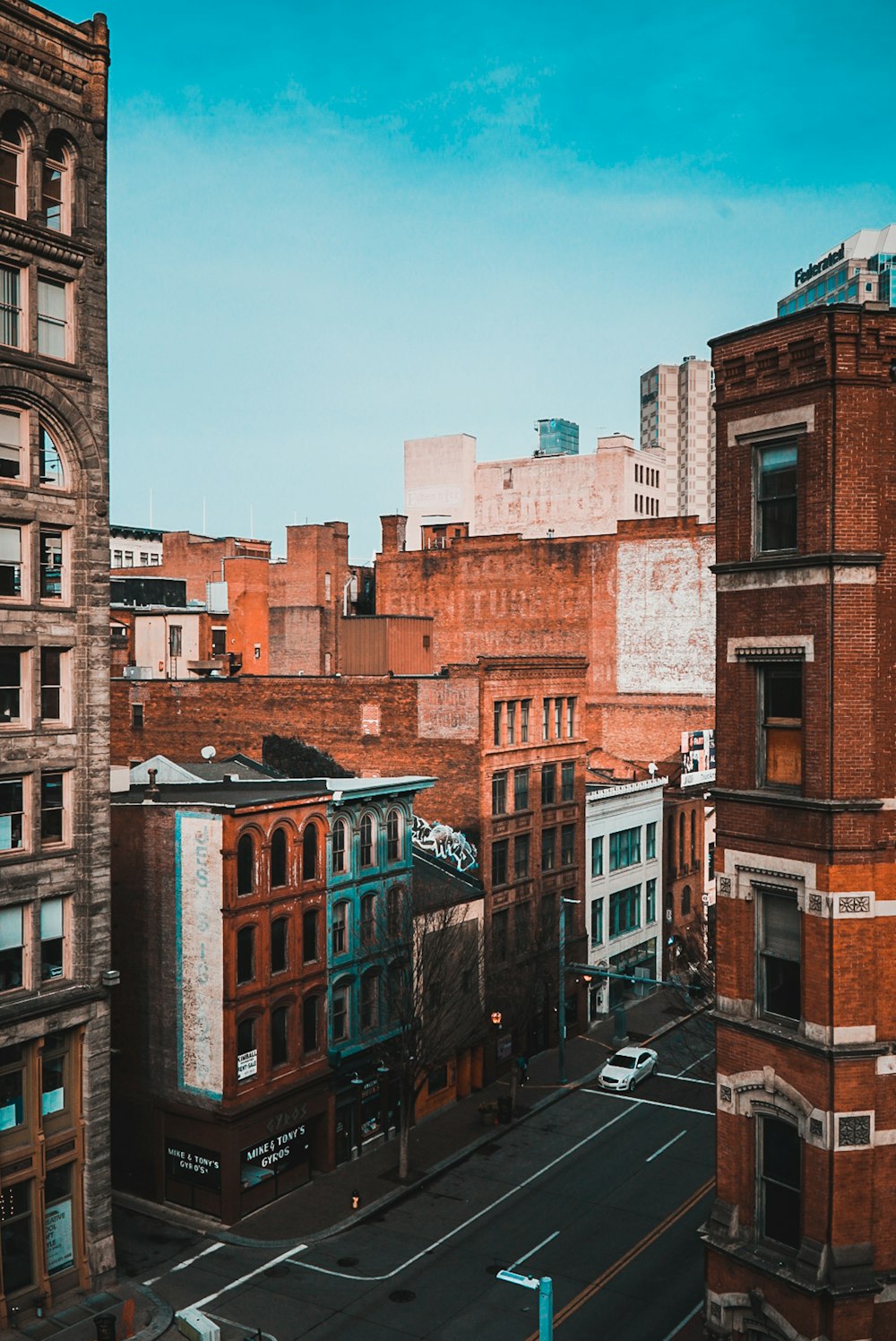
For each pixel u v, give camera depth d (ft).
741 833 80.89
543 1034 196.13
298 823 141.18
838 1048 74.79
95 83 110.93
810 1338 75.20
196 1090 132.77
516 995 176.14
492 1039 178.70
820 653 76.23
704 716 258.37
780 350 78.18
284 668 348.59
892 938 76.48
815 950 76.33
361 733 200.44
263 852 134.92
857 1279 74.79
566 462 371.35
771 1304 78.23
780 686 80.12
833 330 74.74
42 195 108.47
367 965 152.25
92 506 112.98
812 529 76.79
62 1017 109.70
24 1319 106.63
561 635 275.80
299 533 348.79
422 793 192.34
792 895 78.54
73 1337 104.27
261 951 134.62
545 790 201.05
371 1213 133.08
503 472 383.65
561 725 206.69
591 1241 125.49
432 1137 156.97
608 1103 170.60
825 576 75.87
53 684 111.65
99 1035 113.70
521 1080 178.60
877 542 75.97
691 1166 146.00
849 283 648.38
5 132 105.29
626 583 267.18
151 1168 136.15
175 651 303.48
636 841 228.22
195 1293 114.01
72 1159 111.96
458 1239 126.31
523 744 195.72
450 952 161.07
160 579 340.39
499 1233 127.54
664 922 238.48
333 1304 112.06
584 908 208.95
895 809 76.33
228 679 217.97
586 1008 207.10
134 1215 132.26
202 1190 131.95
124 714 232.32
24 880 107.55
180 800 139.33
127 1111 138.00
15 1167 106.83
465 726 188.03
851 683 75.66
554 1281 116.47
